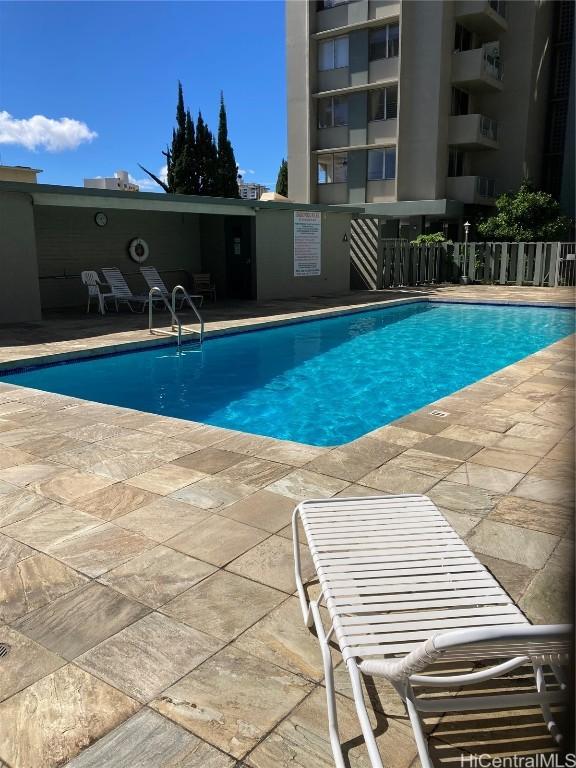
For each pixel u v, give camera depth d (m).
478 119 24.14
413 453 4.54
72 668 2.25
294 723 1.99
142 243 16.41
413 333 12.77
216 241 17.66
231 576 2.87
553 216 22.78
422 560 2.26
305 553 3.08
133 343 9.82
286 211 16.97
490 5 23.64
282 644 2.38
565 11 27.06
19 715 2.02
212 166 37.19
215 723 1.99
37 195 11.66
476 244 22.23
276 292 17.11
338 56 26.14
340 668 2.25
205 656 2.31
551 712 1.84
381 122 25.44
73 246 14.97
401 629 1.85
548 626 1.44
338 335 12.48
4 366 8.09
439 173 24.67
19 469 4.29
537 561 2.95
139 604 2.65
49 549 3.14
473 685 2.15
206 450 4.67
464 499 3.69
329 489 3.87
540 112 27.27
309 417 7.11
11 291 11.73
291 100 27.67
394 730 1.95
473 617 1.92
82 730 1.96
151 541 3.21
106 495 3.82
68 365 8.89
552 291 19.19
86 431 5.20
